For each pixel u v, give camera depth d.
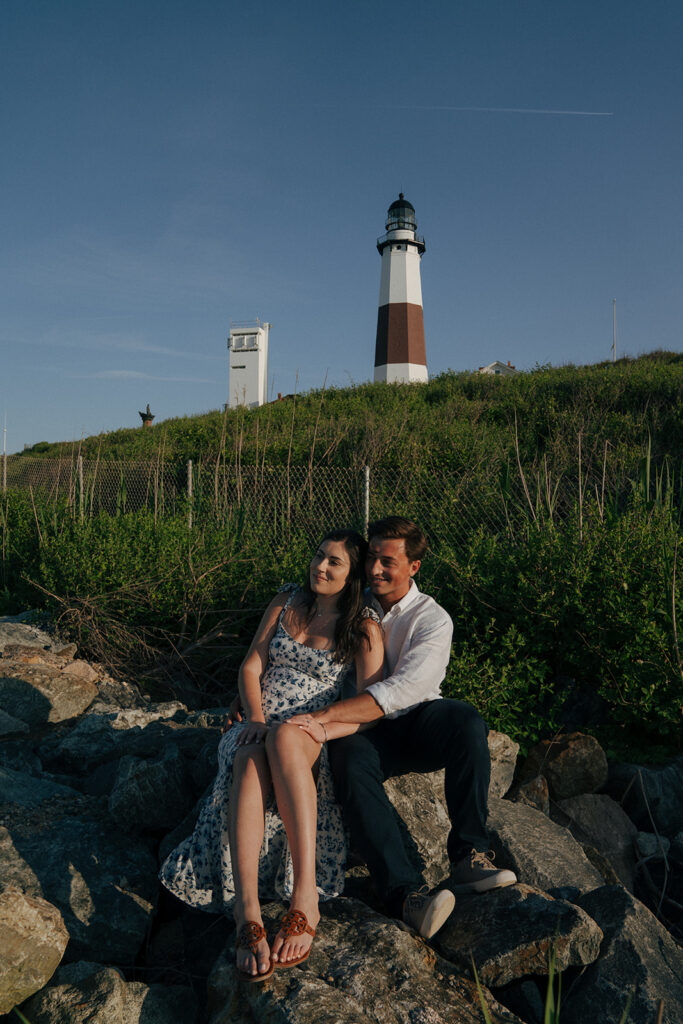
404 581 2.70
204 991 2.20
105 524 6.76
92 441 19.42
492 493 6.95
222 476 8.58
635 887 3.50
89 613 5.52
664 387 12.38
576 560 4.53
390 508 7.33
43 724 4.13
